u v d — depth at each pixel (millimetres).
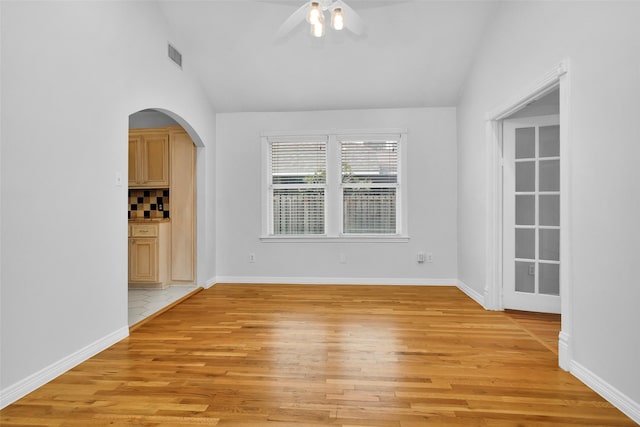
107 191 2639
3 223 1819
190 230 4621
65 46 2230
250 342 2664
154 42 3309
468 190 4113
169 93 3592
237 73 4223
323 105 4695
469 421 1654
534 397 1872
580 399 1853
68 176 2256
